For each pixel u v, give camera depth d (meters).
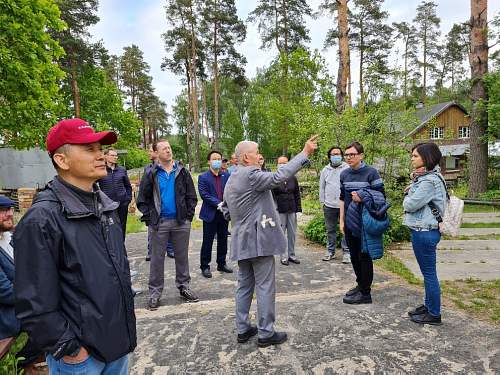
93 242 1.66
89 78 27.22
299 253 6.94
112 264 1.71
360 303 4.27
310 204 8.34
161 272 4.45
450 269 5.62
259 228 3.20
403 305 4.20
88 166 1.69
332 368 2.97
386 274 5.39
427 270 3.64
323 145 7.76
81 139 1.65
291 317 3.95
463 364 2.96
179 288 4.61
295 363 3.06
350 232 4.24
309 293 4.73
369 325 3.70
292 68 21.20
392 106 7.63
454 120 30.05
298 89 21.34
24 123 9.79
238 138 46.25
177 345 3.43
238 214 3.28
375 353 3.17
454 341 3.33
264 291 3.29
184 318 4.04
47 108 10.09
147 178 4.36
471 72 14.38
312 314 4.01
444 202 3.54
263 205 3.27
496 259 6.22
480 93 14.22
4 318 2.92
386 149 7.48
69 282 1.58
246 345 3.40
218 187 5.70
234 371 2.98
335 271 5.68
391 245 7.27
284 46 28.44
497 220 10.53
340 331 3.59
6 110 9.36
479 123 14.36
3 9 8.84
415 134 8.29
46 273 1.51
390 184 7.39
